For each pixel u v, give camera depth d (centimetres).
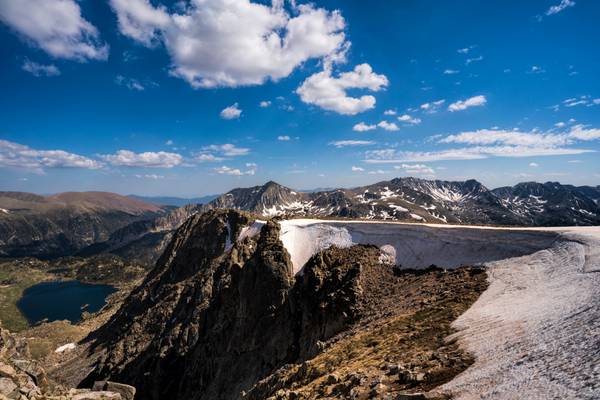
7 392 3133
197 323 8369
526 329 2266
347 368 2900
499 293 3462
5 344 3916
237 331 6969
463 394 1741
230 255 9588
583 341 1789
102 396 4119
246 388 5931
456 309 3353
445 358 2258
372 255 6450
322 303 5534
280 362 5753
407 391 2002
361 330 4272
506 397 1572
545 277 3441
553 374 1603
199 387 7094
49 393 3747
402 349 2817
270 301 6794
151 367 8181
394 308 4494
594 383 1403
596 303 2206
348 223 8162
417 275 5506
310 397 2603
